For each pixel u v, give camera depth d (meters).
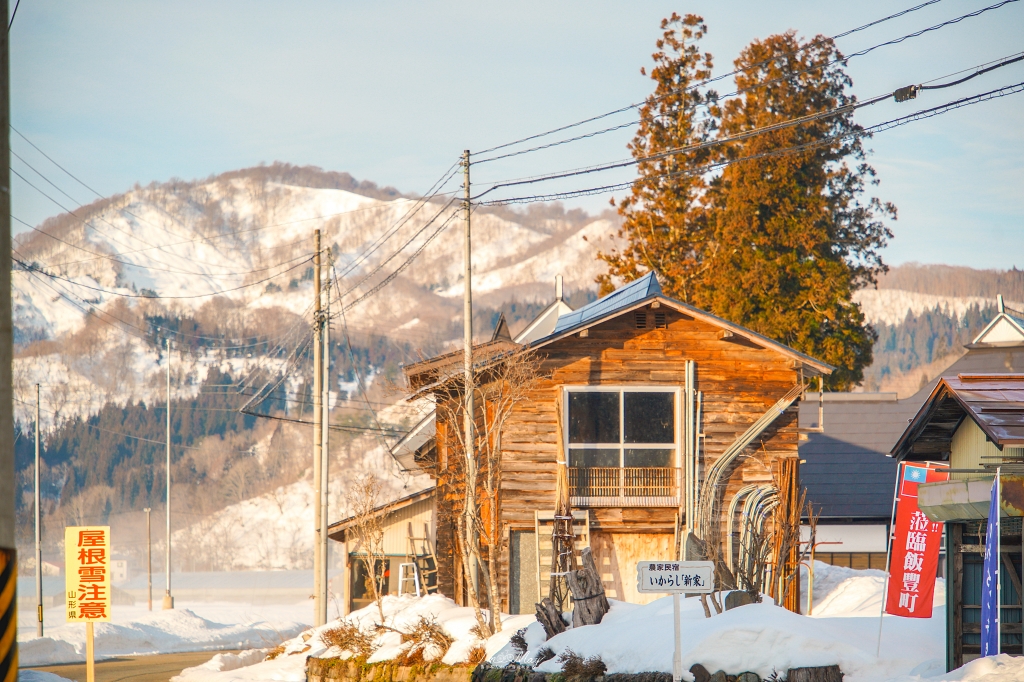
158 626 77.38
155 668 53.88
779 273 82.62
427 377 47.09
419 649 36.66
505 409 43.62
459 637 36.47
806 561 50.75
